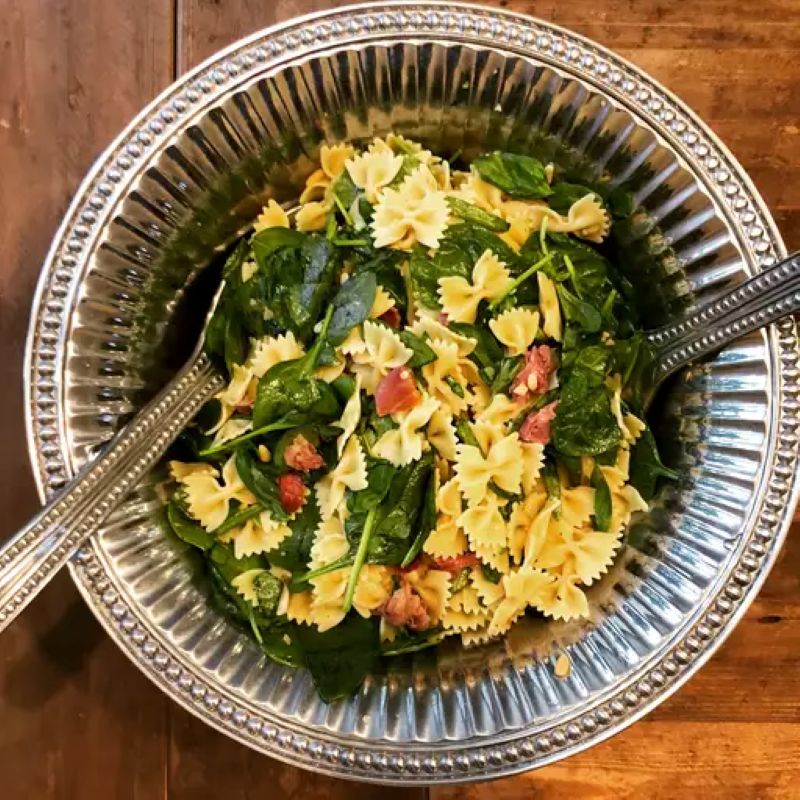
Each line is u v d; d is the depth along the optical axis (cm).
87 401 42
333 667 45
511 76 43
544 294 45
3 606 38
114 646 50
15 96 49
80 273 42
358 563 43
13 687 49
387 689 45
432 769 42
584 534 46
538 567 46
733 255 42
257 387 44
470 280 45
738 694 51
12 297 49
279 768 51
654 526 45
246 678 43
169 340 46
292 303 44
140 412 43
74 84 49
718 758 51
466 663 46
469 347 44
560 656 44
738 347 43
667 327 45
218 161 44
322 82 43
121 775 50
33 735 49
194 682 43
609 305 46
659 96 42
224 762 50
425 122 46
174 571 45
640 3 49
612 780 51
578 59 42
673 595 43
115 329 44
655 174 43
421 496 44
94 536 42
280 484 45
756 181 49
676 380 45
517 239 46
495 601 46
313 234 46
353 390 44
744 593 41
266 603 45
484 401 45
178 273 46
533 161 46
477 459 44
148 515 44
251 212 47
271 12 49
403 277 45
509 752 42
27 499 49
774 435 41
